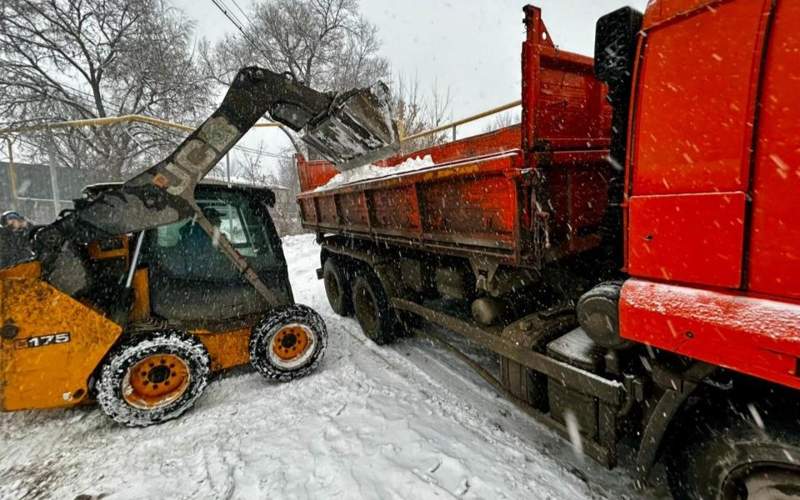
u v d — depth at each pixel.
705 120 1.48
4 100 17.02
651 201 1.68
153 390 3.21
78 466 2.70
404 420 3.01
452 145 4.43
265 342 3.66
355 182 4.36
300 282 8.68
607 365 2.05
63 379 2.96
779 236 1.31
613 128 2.03
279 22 23.86
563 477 2.42
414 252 4.11
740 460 1.56
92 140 19.11
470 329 3.08
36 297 2.85
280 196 18.89
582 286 2.86
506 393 2.80
